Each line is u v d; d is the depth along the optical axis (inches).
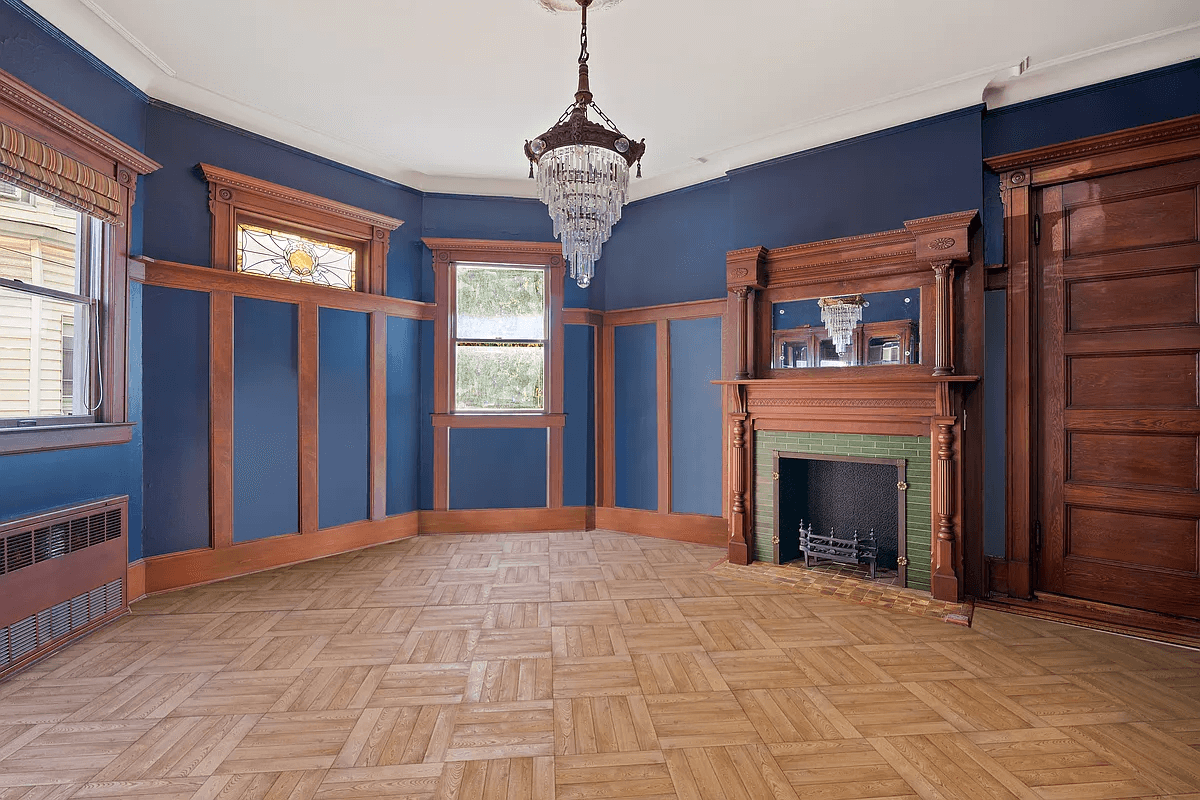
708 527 174.2
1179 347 111.9
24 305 101.9
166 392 132.0
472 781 67.6
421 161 171.3
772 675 93.2
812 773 69.0
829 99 134.5
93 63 112.9
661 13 103.6
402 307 179.6
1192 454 111.0
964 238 121.5
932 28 107.8
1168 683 90.3
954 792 65.6
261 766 70.1
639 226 190.1
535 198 191.2
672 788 66.5
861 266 140.7
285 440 152.9
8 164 90.7
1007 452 127.2
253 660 98.1
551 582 139.6
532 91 132.1
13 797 64.4
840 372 144.3
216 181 139.1
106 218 112.3
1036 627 112.3
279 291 150.5
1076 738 75.9
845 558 144.9
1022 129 127.6
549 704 84.4
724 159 164.9
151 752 72.7
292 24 107.7
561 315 191.3
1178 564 112.3
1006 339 127.2
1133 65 115.2
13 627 93.1
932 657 99.6
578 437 192.5
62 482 105.6
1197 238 110.3
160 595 129.0
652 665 96.7
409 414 183.8
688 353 179.5
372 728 78.2
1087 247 120.8
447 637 107.7
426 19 105.9
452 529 186.4
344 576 143.5
